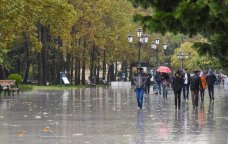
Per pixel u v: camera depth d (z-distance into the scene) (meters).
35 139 20.23
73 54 100.38
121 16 109.00
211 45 10.98
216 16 8.95
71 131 23.09
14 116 31.34
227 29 9.77
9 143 19.08
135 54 118.19
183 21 9.05
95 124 26.41
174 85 39.38
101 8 97.50
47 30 94.19
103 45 100.81
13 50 96.94
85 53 103.31
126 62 124.62
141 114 33.41
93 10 96.19
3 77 89.12
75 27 95.94
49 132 22.64
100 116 31.55
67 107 40.16
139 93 38.78
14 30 56.59
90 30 96.44
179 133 22.59
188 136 21.52
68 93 69.00
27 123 26.83
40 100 50.53
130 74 123.81
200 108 40.19
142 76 38.97
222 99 55.72
